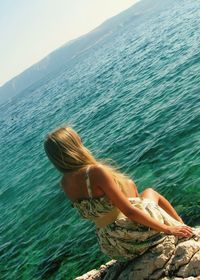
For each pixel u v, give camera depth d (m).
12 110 112.75
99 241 5.09
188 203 9.52
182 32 51.19
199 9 77.44
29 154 30.03
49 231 13.03
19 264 11.77
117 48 98.94
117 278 5.16
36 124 46.44
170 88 23.39
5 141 48.38
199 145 12.73
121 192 4.55
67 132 4.54
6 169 29.23
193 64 26.67
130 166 14.17
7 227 15.81
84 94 46.16
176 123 16.23
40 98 91.75
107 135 21.05
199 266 4.65
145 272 4.88
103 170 4.48
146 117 20.00
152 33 80.62
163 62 34.88
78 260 10.08
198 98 18.20
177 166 12.03
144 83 30.08
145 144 15.84
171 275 4.73
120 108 26.39
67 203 14.77
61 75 153.50
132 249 4.93
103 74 56.09
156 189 11.20
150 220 4.68
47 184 18.80
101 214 4.71
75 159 4.50
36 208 16.12
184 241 4.94
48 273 10.25
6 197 20.86
